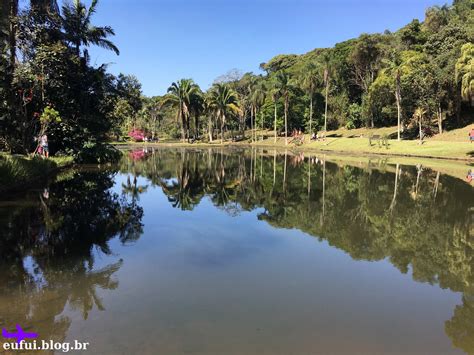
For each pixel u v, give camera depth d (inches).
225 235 303.3
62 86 811.4
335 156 1336.1
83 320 159.8
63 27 893.8
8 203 425.1
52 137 888.3
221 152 1642.5
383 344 146.9
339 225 341.7
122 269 222.1
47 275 211.2
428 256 256.7
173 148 2020.2
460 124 1593.3
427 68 1471.5
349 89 2322.8
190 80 2322.8
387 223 348.5
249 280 208.5
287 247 272.8
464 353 141.3
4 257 241.3
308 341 146.8
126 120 2896.2
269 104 2600.9
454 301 186.9
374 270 228.2
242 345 142.6
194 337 147.4
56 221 343.0
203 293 189.8
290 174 769.6
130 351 137.2
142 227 326.3
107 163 1047.6
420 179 665.6
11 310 168.9
